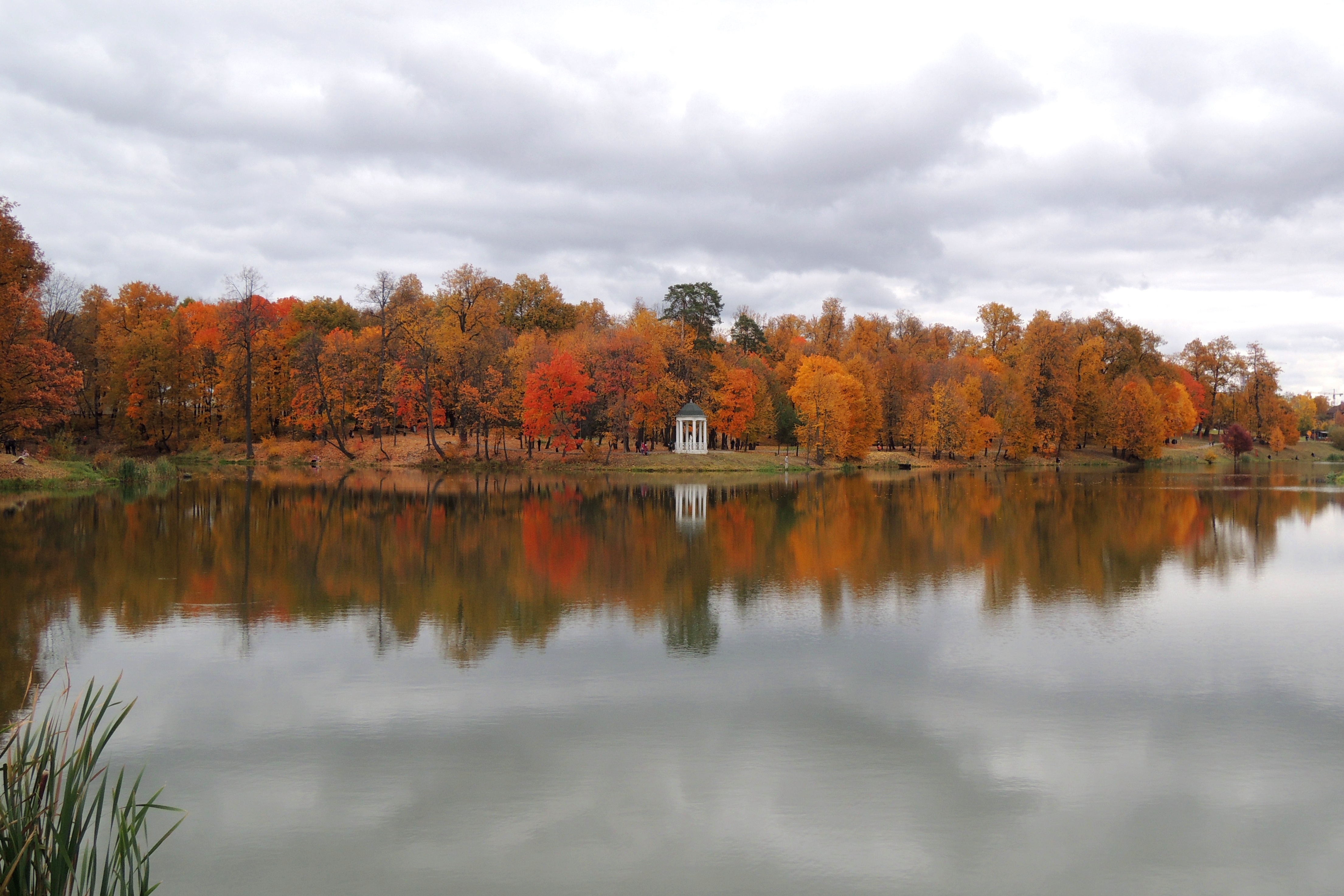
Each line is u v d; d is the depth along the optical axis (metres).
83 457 81.81
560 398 80.69
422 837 10.77
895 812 11.41
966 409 99.25
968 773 12.57
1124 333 120.94
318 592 24.53
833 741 13.72
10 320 47.00
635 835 10.83
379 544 33.56
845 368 103.94
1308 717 14.78
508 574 27.64
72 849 7.31
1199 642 19.62
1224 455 120.56
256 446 87.62
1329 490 65.81
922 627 20.92
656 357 87.62
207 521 39.84
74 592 24.16
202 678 16.64
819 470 92.12
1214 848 10.53
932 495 60.53
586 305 128.25
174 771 12.57
